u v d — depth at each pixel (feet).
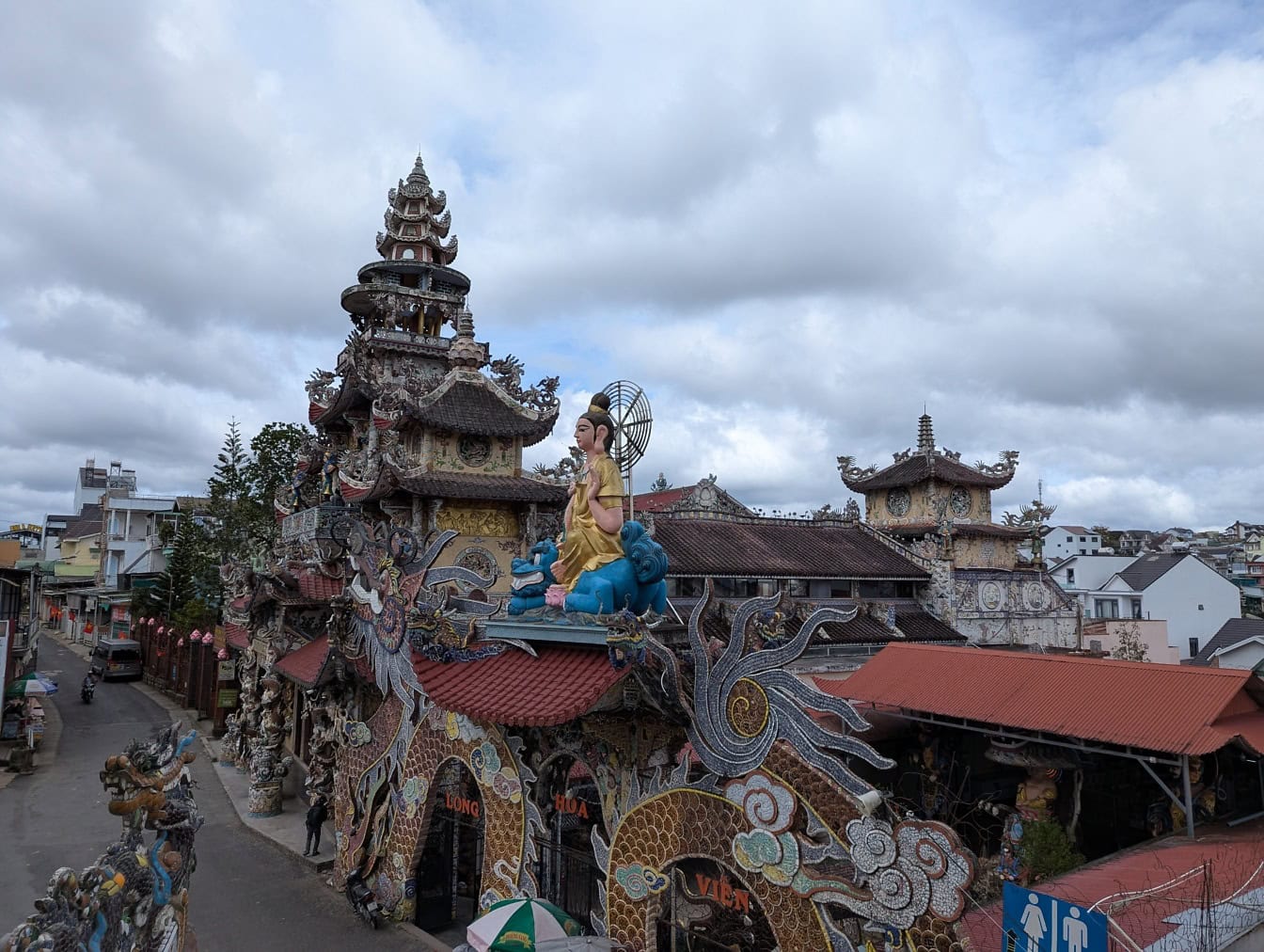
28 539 456.04
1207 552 335.26
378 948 56.85
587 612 46.55
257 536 177.68
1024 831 62.64
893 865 32.04
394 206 140.36
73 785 107.76
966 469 169.99
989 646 148.87
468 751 55.98
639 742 45.01
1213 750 52.54
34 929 26.78
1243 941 36.55
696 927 49.52
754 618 38.75
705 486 140.56
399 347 124.36
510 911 44.55
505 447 106.83
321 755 76.43
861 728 33.53
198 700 161.58
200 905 65.00
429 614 56.59
